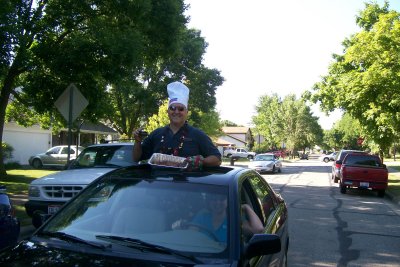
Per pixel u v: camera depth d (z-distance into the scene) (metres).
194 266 3.07
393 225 11.12
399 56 17.05
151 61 17.17
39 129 33.19
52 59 12.83
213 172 4.19
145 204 3.74
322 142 117.31
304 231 10.10
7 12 10.62
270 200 5.37
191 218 3.57
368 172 18.00
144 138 5.02
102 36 12.55
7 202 5.70
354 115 22.94
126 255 3.19
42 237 3.58
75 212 3.87
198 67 38.47
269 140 91.25
